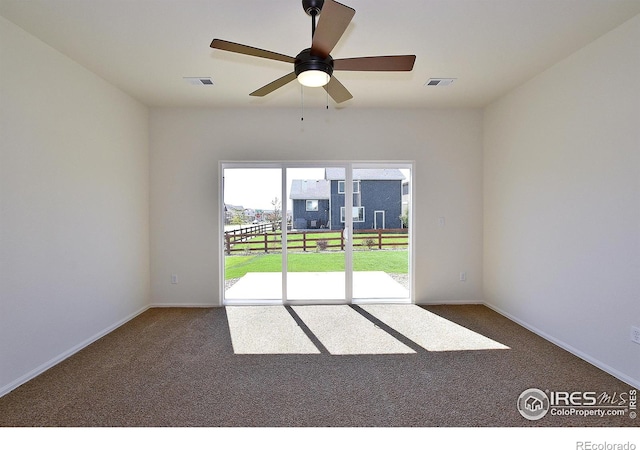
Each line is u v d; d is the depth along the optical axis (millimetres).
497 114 3898
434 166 4238
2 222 2213
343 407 2078
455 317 3748
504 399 2148
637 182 2230
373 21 2307
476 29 2410
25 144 2383
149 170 4133
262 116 4180
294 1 2076
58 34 2439
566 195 2846
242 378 2436
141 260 3980
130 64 2951
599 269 2529
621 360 2369
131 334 3297
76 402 2131
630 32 2260
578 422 1911
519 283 3525
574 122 2744
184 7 2139
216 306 4191
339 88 2305
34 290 2467
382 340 3115
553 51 2729
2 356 2219
